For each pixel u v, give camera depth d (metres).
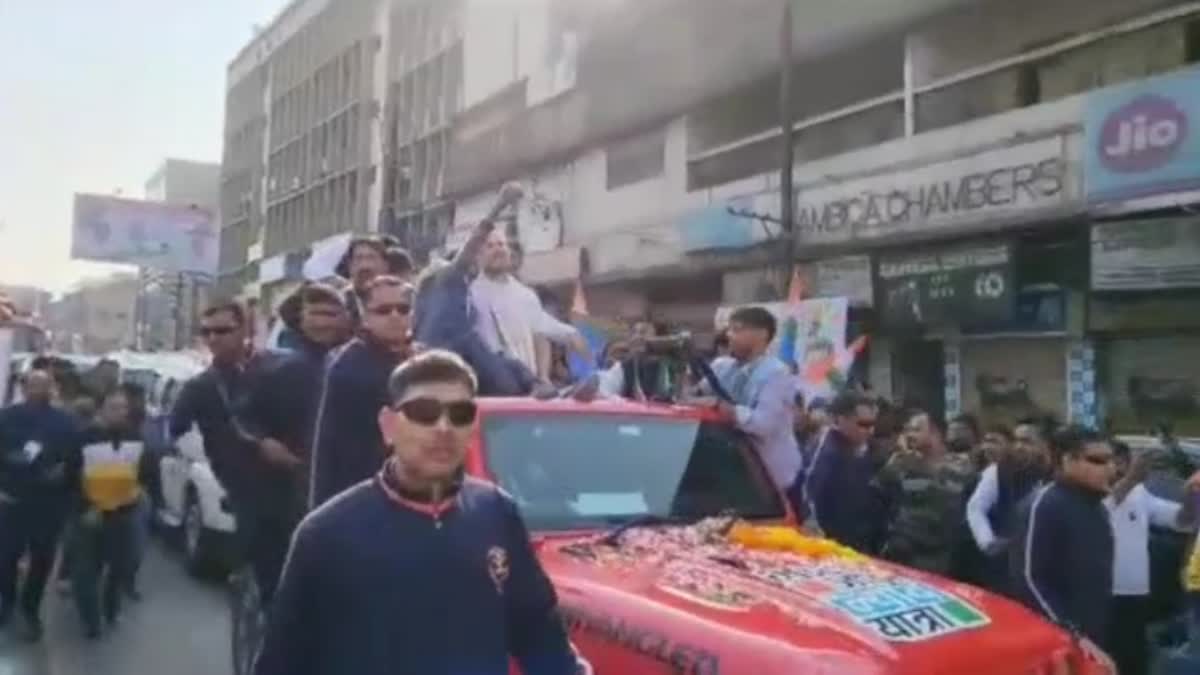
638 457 5.26
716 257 18.17
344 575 2.79
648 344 6.46
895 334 14.90
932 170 14.38
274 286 45.88
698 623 3.81
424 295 6.13
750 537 4.86
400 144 35.84
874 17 15.57
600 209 22.67
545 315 7.11
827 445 7.14
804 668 3.48
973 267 13.59
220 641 8.86
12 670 7.99
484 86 28.94
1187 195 10.99
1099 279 12.15
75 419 9.23
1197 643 6.25
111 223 46.09
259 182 52.66
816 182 16.20
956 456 8.18
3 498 8.95
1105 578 5.73
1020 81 14.07
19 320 9.20
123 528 9.36
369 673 2.75
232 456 6.42
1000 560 7.00
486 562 2.89
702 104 19.27
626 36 21.17
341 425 4.76
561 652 3.11
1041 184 12.91
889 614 3.91
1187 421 11.79
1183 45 12.25
